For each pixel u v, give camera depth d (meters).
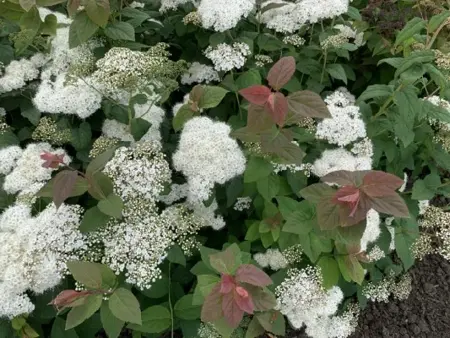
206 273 0.39
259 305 0.33
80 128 0.46
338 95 0.47
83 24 0.41
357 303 0.51
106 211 0.33
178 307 0.41
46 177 0.41
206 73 0.52
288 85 0.53
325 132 0.44
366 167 0.43
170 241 0.38
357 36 0.60
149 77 0.43
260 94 0.33
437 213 0.48
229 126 0.43
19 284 0.35
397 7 0.61
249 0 0.49
